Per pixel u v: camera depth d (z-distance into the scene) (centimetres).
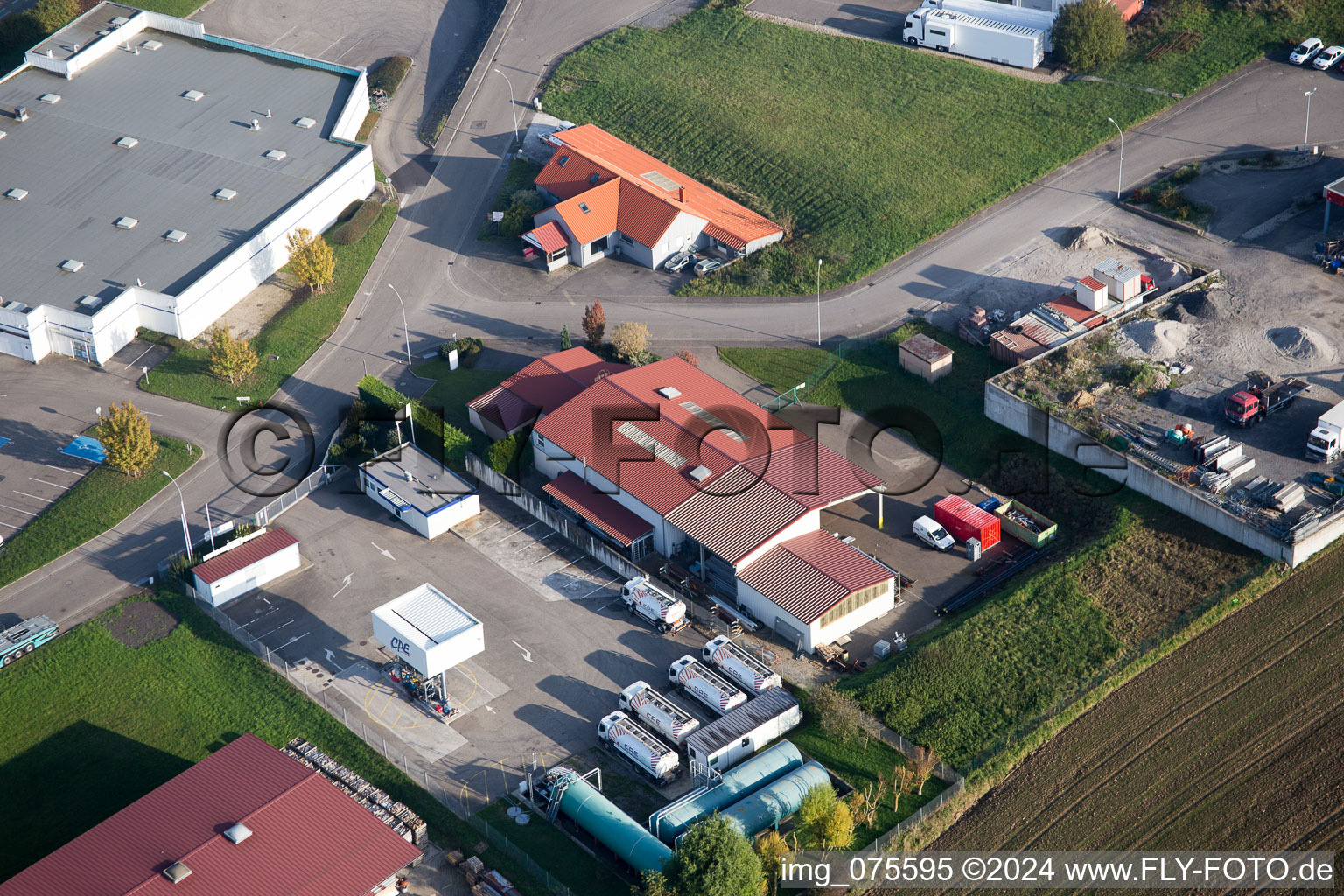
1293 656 9900
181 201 14588
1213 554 10675
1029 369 12331
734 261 14375
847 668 10100
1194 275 13475
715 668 10044
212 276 13588
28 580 11019
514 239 15025
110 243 14025
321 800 8794
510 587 10919
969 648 10075
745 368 13075
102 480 11906
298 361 13350
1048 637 10131
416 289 14338
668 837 8738
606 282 14400
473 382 13075
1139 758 9294
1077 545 10994
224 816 8650
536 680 10125
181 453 12200
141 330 13612
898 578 10875
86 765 9519
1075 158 15350
